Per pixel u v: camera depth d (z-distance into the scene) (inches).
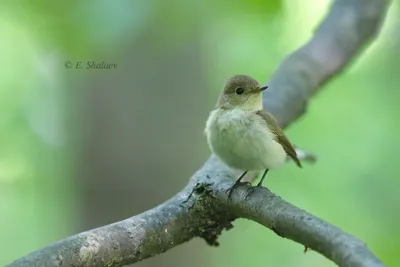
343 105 619.8
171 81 482.6
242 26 490.9
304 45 355.3
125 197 482.3
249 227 670.5
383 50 626.2
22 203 665.6
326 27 361.7
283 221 191.9
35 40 427.2
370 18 367.2
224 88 303.9
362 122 616.7
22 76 625.6
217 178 239.8
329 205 588.1
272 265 674.2
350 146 606.2
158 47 361.4
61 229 672.4
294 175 602.2
